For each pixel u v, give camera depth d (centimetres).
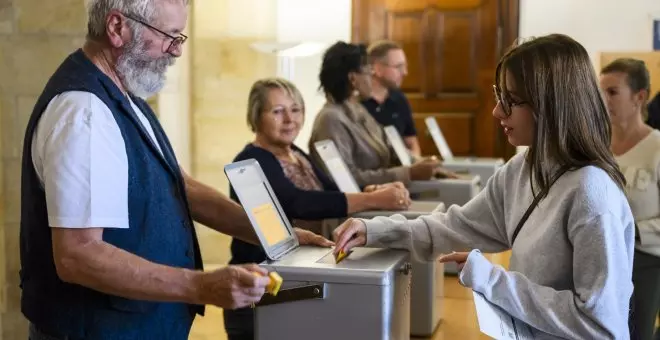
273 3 538
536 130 175
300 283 184
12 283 317
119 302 173
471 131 634
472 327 287
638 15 586
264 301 185
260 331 187
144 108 191
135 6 173
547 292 170
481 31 623
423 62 634
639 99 264
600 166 171
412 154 461
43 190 171
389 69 462
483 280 171
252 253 267
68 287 173
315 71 612
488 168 433
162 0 175
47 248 172
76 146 162
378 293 180
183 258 185
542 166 175
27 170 172
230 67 528
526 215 180
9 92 312
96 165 163
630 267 172
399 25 631
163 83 184
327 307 183
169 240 179
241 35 529
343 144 345
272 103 285
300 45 499
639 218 259
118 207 167
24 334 319
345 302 182
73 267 161
